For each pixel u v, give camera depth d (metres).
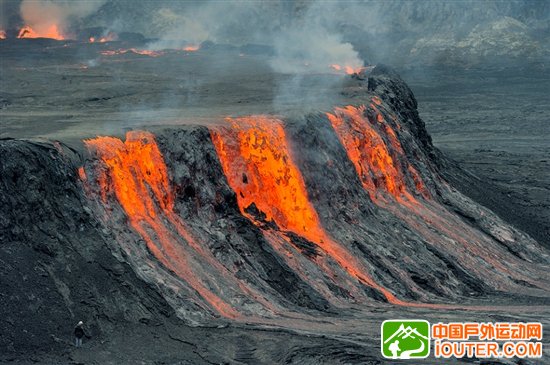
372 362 42.28
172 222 56.31
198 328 45.94
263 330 46.25
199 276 52.28
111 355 41.44
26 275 43.44
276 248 60.47
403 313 54.88
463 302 63.81
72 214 48.41
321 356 42.84
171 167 58.94
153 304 46.50
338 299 57.97
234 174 65.06
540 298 66.75
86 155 52.94
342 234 68.12
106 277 46.41
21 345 40.22
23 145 48.59
